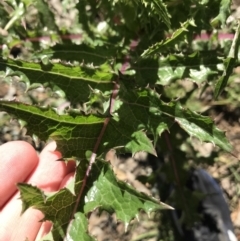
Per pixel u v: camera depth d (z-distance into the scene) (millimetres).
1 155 142
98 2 143
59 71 117
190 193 155
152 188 190
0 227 139
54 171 143
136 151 111
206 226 185
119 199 106
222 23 120
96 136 110
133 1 125
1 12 150
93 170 107
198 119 111
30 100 197
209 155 166
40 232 133
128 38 141
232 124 195
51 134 106
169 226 188
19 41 151
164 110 114
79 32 150
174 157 152
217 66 124
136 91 115
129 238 191
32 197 98
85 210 105
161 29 129
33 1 138
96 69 120
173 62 126
